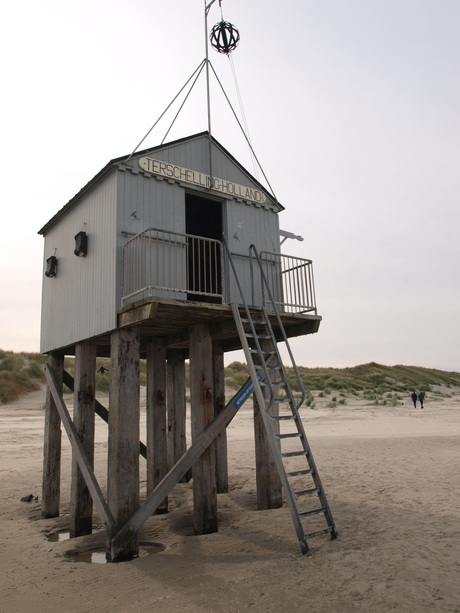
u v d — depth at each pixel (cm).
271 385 645
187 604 450
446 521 676
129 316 652
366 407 3250
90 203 824
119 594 490
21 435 1841
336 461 1289
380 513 739
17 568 591
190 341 773
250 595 460
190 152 847
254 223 917
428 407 3303
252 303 807
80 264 836
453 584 453
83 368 798
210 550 625
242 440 1802
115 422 655
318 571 508
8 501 980
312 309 805
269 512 788
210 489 720
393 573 486
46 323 979
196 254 1067
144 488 1105
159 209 780
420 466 1169
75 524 760
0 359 3088
